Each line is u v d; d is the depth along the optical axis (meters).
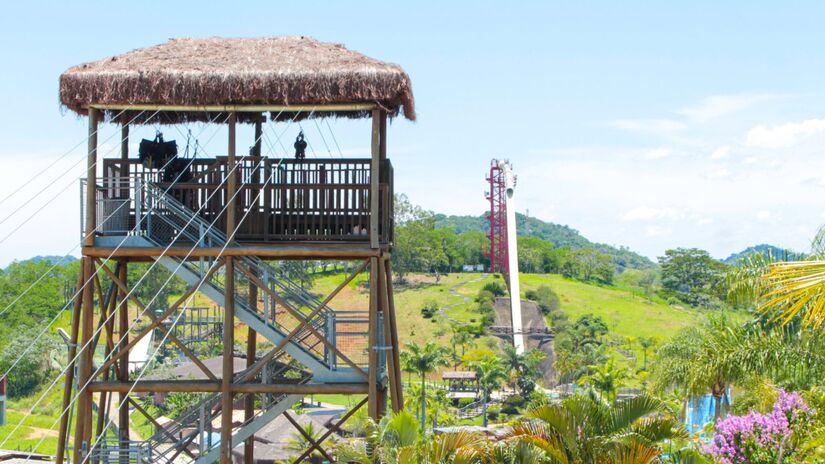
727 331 24.75
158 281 74.12
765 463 18.14
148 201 19.44
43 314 88.12
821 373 21.73
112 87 18.38
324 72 18.45
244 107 19.05
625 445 14.81
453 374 85.62
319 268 138.12
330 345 19.09
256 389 18.92
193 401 53.41
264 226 19.72
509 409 74.62
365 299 121.94
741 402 23.94
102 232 19.38
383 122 20.53
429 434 17.34
